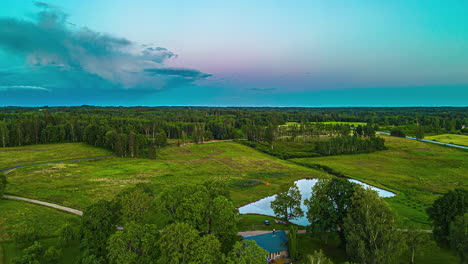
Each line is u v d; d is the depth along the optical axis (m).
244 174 103.88
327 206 47.84
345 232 41.81
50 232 50.00
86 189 76.56
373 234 37.31
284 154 143.25
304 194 82.56
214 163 120.69
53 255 37.03
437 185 88.75
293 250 43.91
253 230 54.91
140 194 44.88
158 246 32.94
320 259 33.91
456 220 38.72
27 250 36.41
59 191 73.44
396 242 36.50
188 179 93.12
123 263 30.28
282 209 59.16
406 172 106.31
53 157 117.25
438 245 46.84
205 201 41.00
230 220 39.66
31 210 59.09
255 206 73.19
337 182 49.97
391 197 78.12
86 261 33.97
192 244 31.02
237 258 30.38
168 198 42.03
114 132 135.38
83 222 38.81
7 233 48.16
